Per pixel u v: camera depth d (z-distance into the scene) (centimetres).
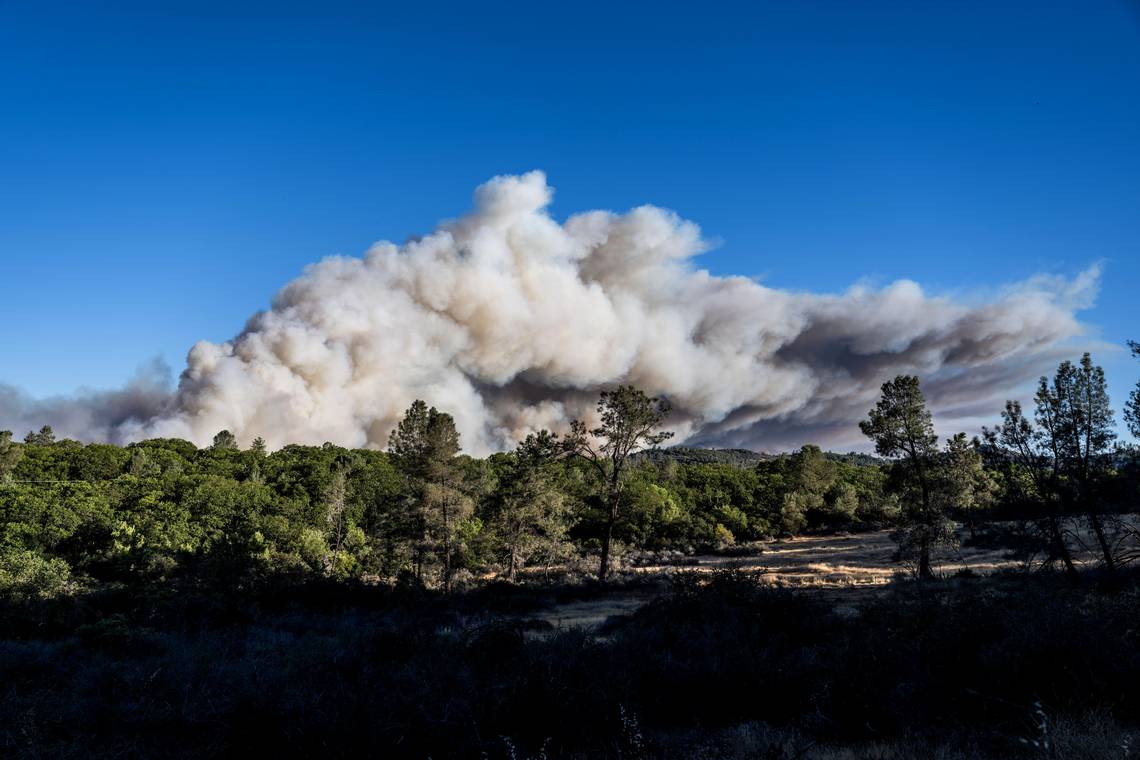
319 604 2709
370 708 784
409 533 4566
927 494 3759
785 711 876
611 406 4662
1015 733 683
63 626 1994
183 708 830
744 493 8625
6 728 768
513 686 838
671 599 1494
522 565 5325
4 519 4466
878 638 971
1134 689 717
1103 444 2472
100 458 7869
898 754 669
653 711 874
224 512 5194
